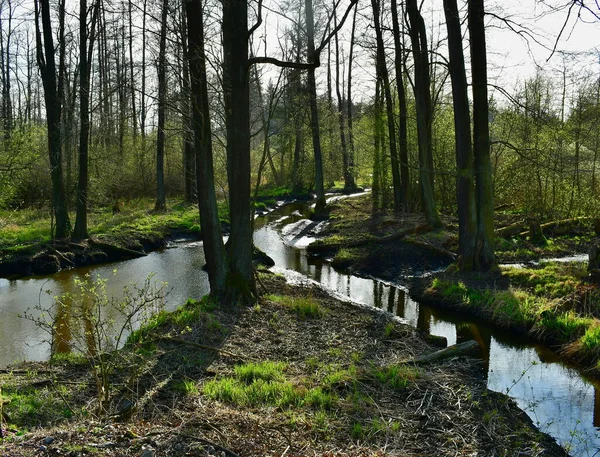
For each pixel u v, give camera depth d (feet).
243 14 32.12
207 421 16.60
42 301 39.04
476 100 39.86
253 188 134.41
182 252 61.05
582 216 62.80
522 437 17.87
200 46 31.94
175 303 37.83
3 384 20.76
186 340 26.21
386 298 40.04
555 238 56.85
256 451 14.89
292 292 39.17
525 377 24.31
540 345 28.91
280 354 25.50
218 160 87.15
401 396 20.56
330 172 130.11
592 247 34.91
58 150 55.93
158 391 20.08
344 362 24.53
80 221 57.06
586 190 65.62
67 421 17.15
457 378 22.53
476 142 40.45
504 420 18.94
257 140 150.00
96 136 88.48
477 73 39.50
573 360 26.16
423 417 18.83
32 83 125.49
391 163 72.90
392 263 49.70
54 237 56.44
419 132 56.85
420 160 57.21
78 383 21.02
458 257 42.06
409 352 26.27
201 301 33.17
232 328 28.50
